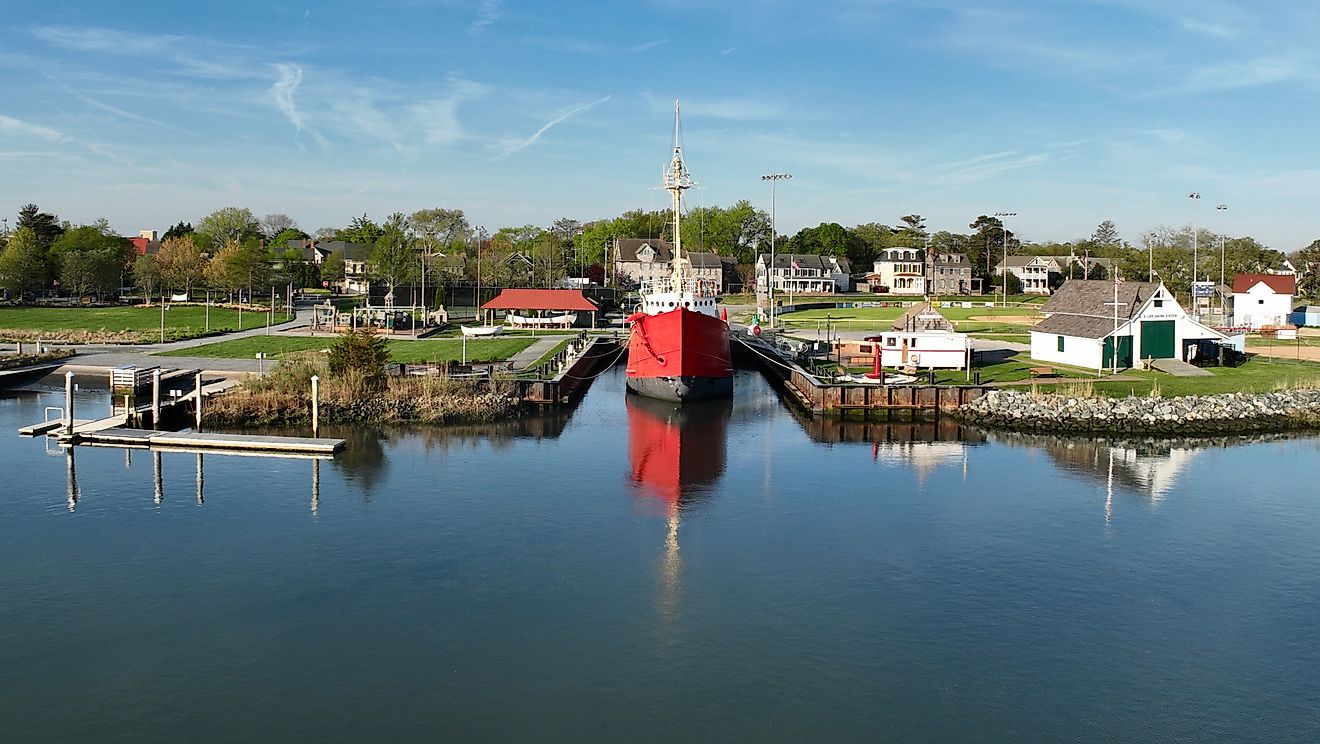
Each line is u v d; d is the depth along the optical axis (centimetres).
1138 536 3538
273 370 6281
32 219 16688
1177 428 5509
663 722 2225
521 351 8469
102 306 12644
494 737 2159
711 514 3788
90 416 5591
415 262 16162
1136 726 2233
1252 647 2630
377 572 3127
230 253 14488
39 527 3566
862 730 2200
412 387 5900
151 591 2962
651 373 6500
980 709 2294
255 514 3734
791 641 2638
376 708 2281
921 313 7531
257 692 2353
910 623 2753
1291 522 3719
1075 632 2708
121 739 2152
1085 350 7181
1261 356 7819
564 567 3183
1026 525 3672
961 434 5469
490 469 4484
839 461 4741
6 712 2258
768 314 13212
